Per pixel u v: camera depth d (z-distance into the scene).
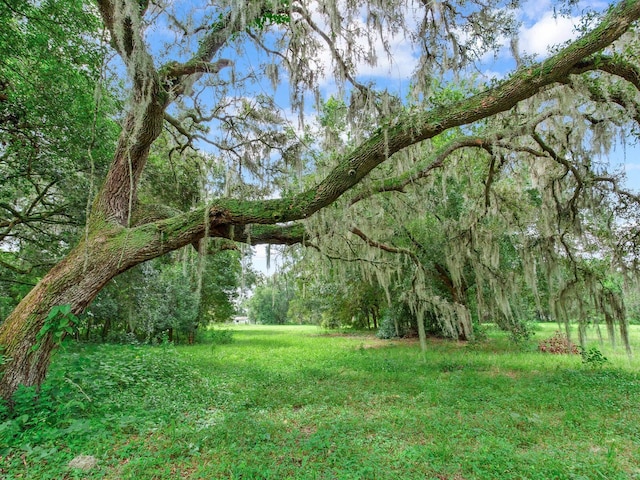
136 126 4.19
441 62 4.48
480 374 7.48
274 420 4.63
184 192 8.98
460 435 4.02
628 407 5.01
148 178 8.58
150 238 4.71
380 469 3.21
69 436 3.69
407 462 3.37
